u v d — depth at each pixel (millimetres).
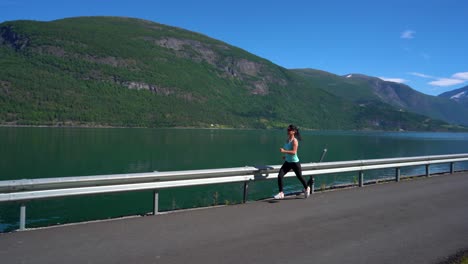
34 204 14602
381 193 10477
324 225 6980
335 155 47094
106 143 63156
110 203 14906
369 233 6562
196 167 31531
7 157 39219
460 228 7023
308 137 116750
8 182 6113
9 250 5281
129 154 44344
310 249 5656
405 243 6094
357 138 114500
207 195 16656
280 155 45438
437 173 16031
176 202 15086
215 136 101875
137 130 125750
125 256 5145
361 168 11789
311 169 10445
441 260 5383
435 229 6926
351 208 8453
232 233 6320
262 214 7711
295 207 8461
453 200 9586
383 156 45969
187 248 5531
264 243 5863
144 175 7402
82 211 13531
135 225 6691
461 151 57000
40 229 6309
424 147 69438
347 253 5547
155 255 5211
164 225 6730
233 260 5109
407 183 12531
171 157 41500
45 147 52188
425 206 8812
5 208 13820
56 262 4875
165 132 117312
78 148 51812
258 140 85562
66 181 6590
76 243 5625
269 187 18422
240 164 34125
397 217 7727
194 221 7059
